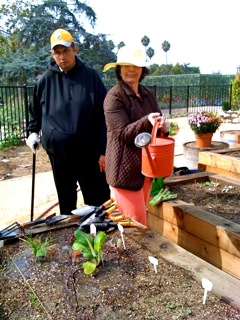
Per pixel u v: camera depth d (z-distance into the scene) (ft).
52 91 9.21
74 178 10.07
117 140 6.92
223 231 7.45
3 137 27.02
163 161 6.25
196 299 4.42
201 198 9.97
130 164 6.93
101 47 68.85
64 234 6.36
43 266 5.34
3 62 59.41
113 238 6.10
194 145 16.28
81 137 9.19
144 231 6.31
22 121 27.50
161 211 9.27
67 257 5.57
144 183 7.72
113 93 6.76
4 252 5.80
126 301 4.45
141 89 7.27
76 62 9.14
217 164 12.22
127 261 5.38
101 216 6.49
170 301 4.41
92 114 9.22
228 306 4.27
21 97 27.89
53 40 8.66
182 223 8.59
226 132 18.95
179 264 5.20
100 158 9.57
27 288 4.82
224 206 9.39
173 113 50.21
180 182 11.09
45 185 16.24
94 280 4.92
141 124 6.26
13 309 4.42
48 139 9.35
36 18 65.36
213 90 58.08
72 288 4.76
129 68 6.63
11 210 13.14
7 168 19.80
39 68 58.95
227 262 7.50
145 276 4.97
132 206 7.31
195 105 57.00
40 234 6.35
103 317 4.17
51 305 4.43
